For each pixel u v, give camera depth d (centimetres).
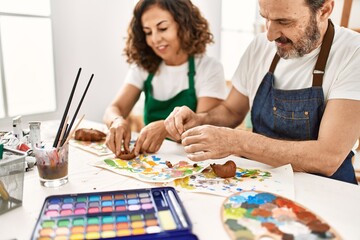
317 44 95
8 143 87
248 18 294
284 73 104
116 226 54
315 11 84
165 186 71
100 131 111
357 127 81
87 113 192
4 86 156
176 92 144
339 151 79
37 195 68
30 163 81
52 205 61
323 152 79
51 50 171
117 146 95
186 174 78
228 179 76
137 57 146
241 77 119
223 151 82
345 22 131
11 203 62
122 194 66
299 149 80
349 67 88
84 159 90
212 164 81
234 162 85
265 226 54
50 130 113
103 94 199
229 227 54
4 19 152
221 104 122
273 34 87
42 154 71
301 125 98
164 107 144
